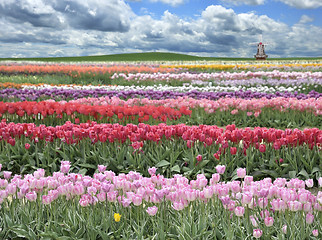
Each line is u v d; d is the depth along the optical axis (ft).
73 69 81.71
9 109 26.94
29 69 83.10
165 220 10.15
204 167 18.43
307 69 90.68
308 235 9.27
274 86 56.90
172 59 235.81
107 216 10.54
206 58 258.78
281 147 19.02
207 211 10.05
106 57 253.44
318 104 32.37
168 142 19.99
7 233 10.11
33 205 10.96
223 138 17.76
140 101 36.58
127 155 18.65
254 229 8.89
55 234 9.63
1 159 19.49
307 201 9.26
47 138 19.60
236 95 44.06
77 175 11.19
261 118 33.96
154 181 11.16
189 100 36.09
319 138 17.40
